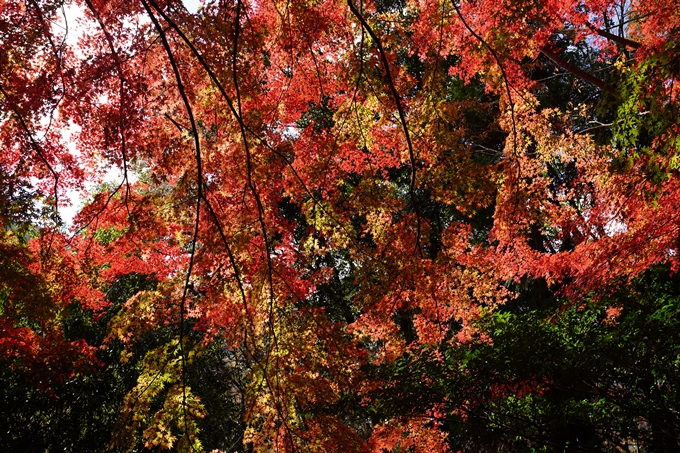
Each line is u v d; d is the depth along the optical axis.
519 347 7.17
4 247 6.33
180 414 5.62
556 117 10.72
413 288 6.31
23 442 12.27
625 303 7.70
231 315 5.82
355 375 5.87
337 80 6.36
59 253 6.61
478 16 6.63
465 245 6.62
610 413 7.29
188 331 14.61
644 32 7.28
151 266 6.99
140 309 6.35
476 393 7.22
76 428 13.00
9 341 7.02
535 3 5.90
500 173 7.28
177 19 4.75
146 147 5.59
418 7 7.12
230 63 4.93
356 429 13.63
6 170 5.89
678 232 5.77
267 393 5.71
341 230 5.98
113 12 4.90
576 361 6.86
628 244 6.09
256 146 5.53
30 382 7.59
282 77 6.63
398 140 6.48
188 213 5.77
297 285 5.95
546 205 7.37
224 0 4.71
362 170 6.74
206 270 5.57
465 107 6.98
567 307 7.59
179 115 5.82
